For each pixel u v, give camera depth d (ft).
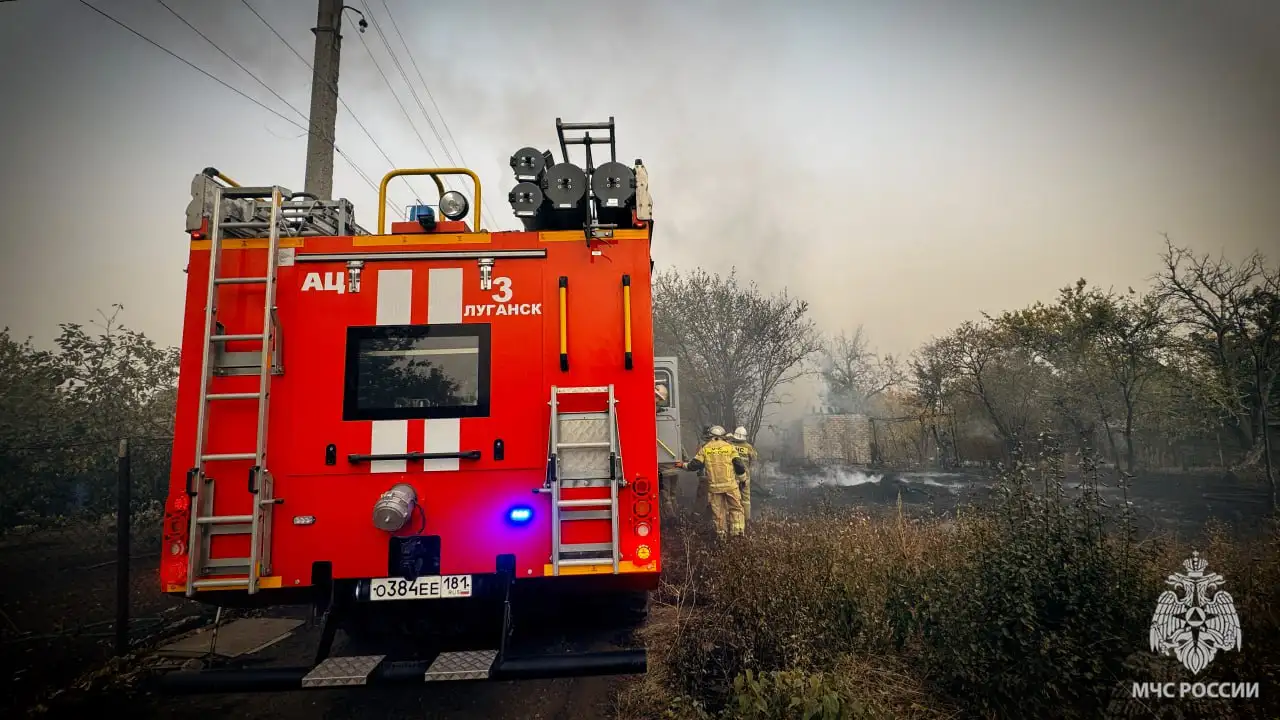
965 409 51.24
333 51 33.53
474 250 14.93
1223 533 19.92
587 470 14.19
